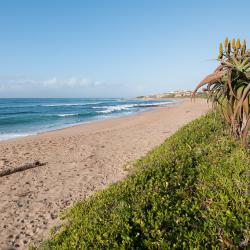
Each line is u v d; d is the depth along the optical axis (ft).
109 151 40.83
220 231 11.00
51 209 20.80
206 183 15.08
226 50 14.29
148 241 10.89
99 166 32.45
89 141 51.06
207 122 31.22
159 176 17.26
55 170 31.76
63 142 51.52
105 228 12.00
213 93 15.05
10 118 125.59
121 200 14.32
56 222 18.44
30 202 22.41
